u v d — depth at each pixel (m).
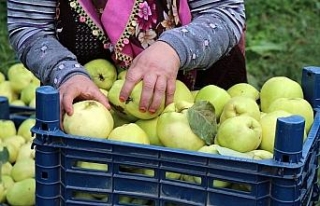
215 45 2.06
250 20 6.10
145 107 1.89
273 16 6.25
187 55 1.97
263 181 1.63
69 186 1.75
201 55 2.02
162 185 1.70
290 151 1.60
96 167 1.78
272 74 5.05
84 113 1.83
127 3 2.17
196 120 1.85
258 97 2.19
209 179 1.66
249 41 5.64
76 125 1.82
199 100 1.94
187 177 1.75
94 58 2.28
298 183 1.63
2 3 5.61
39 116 1.74
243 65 2.45
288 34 5.85
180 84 2.06
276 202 1.62
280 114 1.89
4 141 2.77
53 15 2.21
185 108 1.91
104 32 2.20
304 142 1.76
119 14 2.16
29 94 3.24
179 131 1.84
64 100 1.86
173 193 1.70
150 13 2.18
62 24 2.20
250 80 4.81
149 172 1.76
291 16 6.28
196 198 1.68
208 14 2.15
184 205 1.70
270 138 1.86
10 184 2.50
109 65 2.20
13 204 2.44
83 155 1.73
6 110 3.01
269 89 2.10
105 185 1.73
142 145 1.68
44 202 1.77
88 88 1.92
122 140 1.83
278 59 5.31
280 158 1.61
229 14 2.16
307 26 6.05
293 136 1.59
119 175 1.72
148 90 1.88
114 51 2.19
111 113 2.01
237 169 1.63
